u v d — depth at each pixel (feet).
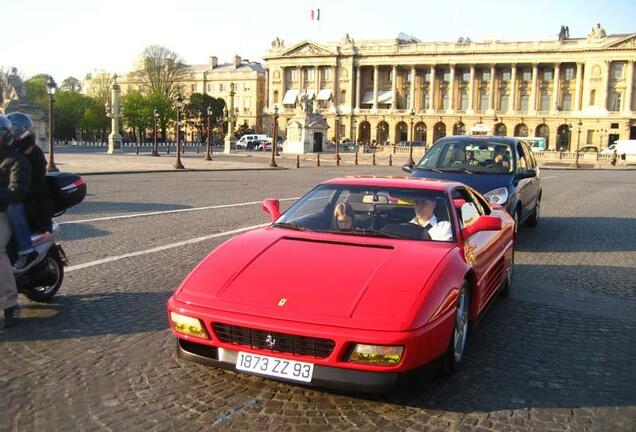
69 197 23.82
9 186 20.34
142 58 390.63
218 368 16.49
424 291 15.47
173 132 428.56
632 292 28.99
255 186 87.15
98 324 21.84
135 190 75.56
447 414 15.20
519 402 16.07
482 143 44.75
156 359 18.45
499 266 24.36
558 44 363.15
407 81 413.80
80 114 361.92
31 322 21.98
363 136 422.00
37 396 15.79
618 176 153.48
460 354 18.01
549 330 22.61
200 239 40.22
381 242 18.49
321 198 21.67
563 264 35.60
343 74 419.33
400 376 14.44
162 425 14.26
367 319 14.42
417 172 42.65
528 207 46.29
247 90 479.00
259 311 14.93
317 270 16.37
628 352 20.43
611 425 14.89
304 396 15.94
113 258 33.42
